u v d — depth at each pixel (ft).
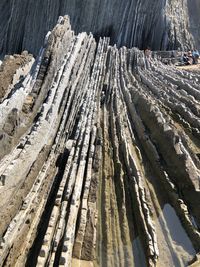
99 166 51.44
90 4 142.72
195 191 42.65
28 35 145.89
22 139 49.14
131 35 142.41
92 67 97.60
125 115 69.05
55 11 144.05
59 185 47.01
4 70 72.13
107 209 43.73
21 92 54.65
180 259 36.60
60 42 75.46
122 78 93.25
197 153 50.90
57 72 68.85
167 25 141.08
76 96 72.69
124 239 39.55
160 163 50.55
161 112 64.75
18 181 41.98
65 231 38.06
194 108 64.34
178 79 84.99
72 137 62.34
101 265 36.60
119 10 143.02
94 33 144.05
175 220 41.78
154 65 106.63
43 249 35.45
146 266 36.11
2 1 151.64
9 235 35.94
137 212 42.52
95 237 39.32
